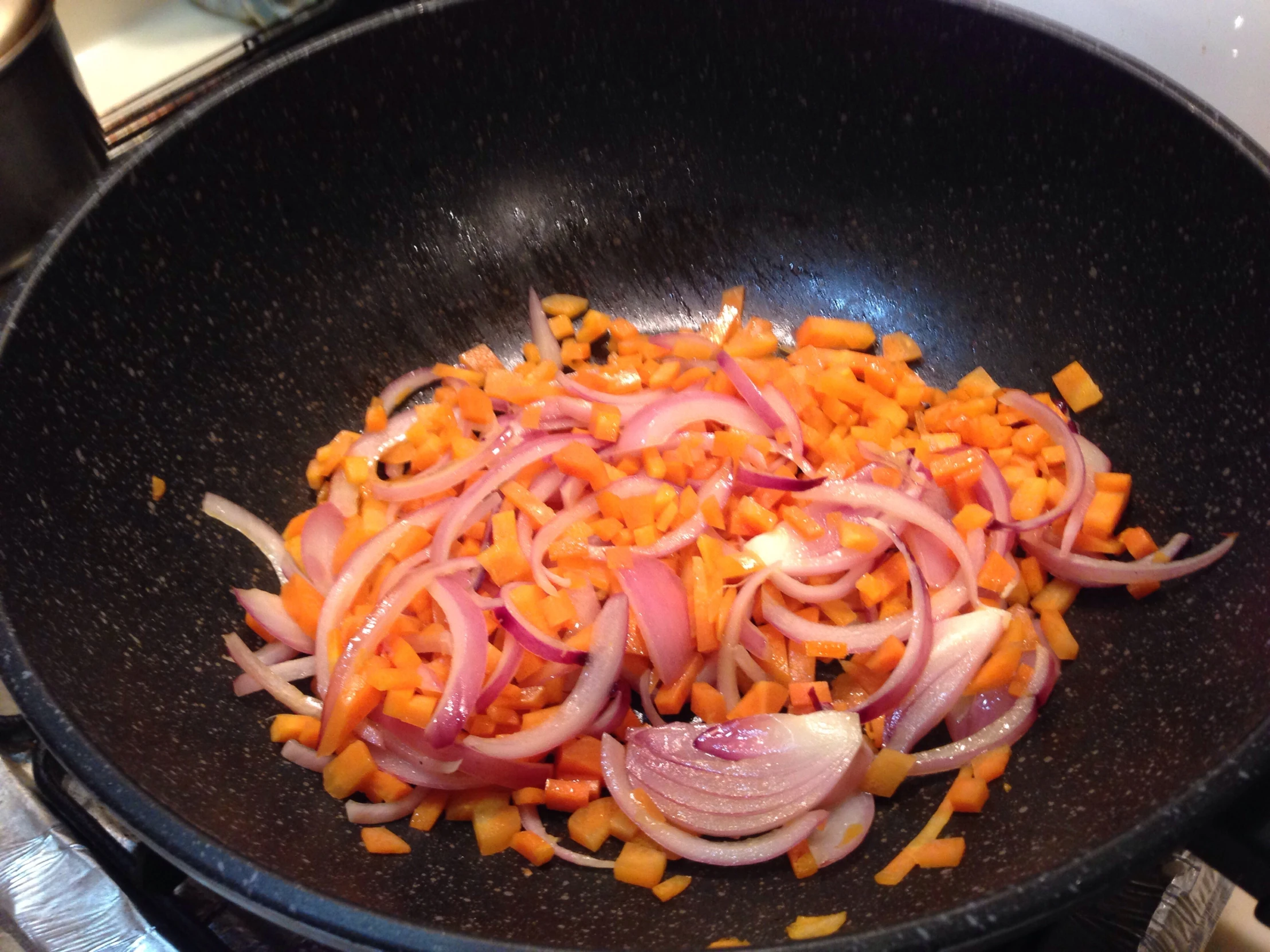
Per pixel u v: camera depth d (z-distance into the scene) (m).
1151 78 0.26
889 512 0.27
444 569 0.26
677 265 0.34
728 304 0.34
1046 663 0.26
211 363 0.29
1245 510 0.25
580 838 0.24
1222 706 0.22
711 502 0.27
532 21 0.30
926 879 0.22
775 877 0.23
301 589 0.26
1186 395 0.27
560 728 0.25
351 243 0.31
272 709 0.26
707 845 0.23
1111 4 0.29
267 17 0.37
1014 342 0.31
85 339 0.26
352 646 0.25
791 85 0.31
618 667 0.25
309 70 0.28
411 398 0.32
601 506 0.28
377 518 0.28
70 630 0.23
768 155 0.32
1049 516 0.27
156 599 0.26
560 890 0.24
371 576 0.27
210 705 0.25
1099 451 0.28
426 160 0.31
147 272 0.27
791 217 0.33
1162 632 0.25
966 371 0.32
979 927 0.18
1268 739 0.19
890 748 0.25
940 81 0.29
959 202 0.31
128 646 0.24
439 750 0.24
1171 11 0.28
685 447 0.29
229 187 0.28
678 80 0.31
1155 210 0.27
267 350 0.30
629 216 0.34
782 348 0.34
